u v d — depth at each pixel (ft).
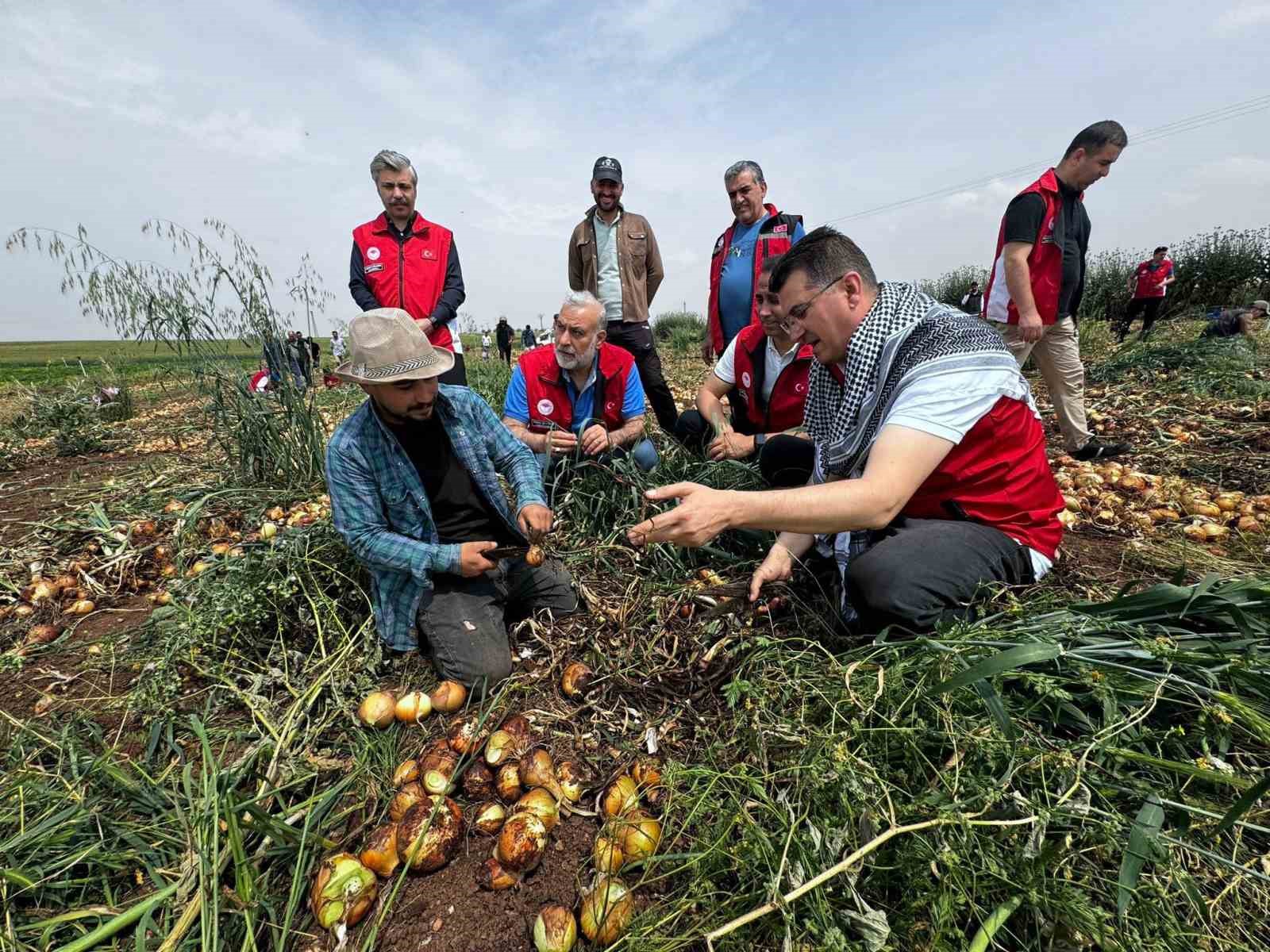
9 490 14.16
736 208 14.02
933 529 5.98
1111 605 5.10
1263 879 3.50
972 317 6.25
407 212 12.64
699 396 11.87
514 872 4.43
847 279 6.06
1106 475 11.46
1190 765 3.66
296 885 4.17
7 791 4.92
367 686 6.33
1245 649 4.48
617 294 14.97
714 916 3.84
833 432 6.89
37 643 7.54
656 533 5.25
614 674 6.21
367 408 6.53
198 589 7.28
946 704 4.29
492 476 7.41
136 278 11.18
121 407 24.71
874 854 3.77
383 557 6.48
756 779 4.25
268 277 12.07
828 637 6.39
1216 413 15.57
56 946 3.93
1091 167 11.39
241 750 5.68
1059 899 3.30
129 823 4.73
